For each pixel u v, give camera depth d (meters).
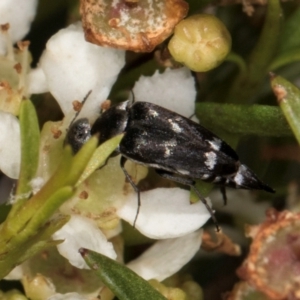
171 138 0.07
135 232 0.07
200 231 0.07
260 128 0.07
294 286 0.07
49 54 0.07
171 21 0.07
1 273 0.07
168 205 0.07
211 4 0.07
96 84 0.07
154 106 0.07
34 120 0.07
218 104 0.07
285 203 0.08
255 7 0.08
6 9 0.07
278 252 0.07
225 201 0.07
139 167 0.08
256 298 0.07
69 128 0.07
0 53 0.07
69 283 0.07
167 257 0.07
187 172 0.07
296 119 0.07
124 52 0.07
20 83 0.07
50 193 0.07
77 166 0.07
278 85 0.07
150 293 0.07
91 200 0.07
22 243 0.07
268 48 0.07
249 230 0.07
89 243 0.07
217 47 0.07
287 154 0.08
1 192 0.08
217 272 0.08
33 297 0.07
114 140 0.07
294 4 0.08
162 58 0.07
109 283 0.07
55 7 0.08
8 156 0.07
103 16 0.07
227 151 0.07
